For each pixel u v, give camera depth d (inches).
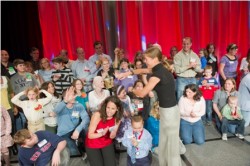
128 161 98.0
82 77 153.6
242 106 123.4
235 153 107.9
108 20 189.6
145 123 117.5
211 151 110.8
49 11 183.2
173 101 77.9
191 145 117.6
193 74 137.0
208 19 200.5
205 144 117.9
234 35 206.1
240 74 165.9
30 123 112.0
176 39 200.8
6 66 145.5
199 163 101.5
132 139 93.9
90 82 153.5
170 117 77.5
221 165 99.2
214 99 131.1
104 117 88.4
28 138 74.7
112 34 191.8
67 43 189.8
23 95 122.0
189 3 196.1
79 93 124.3
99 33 190.2
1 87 115.3
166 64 130.1
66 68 142.6
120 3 188.9
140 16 193.3
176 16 197.0
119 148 118.6
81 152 110.0
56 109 107.0
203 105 118.3
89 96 119.2
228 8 200.4
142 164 95.0
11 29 174.9
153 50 74.9
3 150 102.1
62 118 108.7
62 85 138.9
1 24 171.6
